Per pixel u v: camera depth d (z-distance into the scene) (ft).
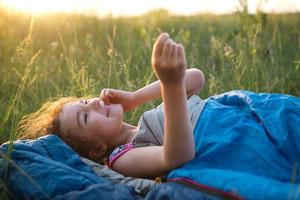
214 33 17.71
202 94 9.94
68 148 6.84
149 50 11.85
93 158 7.30
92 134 7.13
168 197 5.57
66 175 6.15
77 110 7.24
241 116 6.60
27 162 6.38
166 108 5.83
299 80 10.52
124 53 12.46
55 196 5.95
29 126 7.97
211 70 10.71
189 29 18.62
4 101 9.13
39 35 13.57
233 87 9.80
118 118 7.18
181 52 5.59
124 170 6.66
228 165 6.00
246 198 5.36
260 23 10.98
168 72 5.60
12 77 9.84
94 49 12.39
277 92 10.00
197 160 6.03
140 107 9.03
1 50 10.37
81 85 9.39
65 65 11.55
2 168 6.31
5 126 8.13
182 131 5.86
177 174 5.86
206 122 6.55
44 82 10.38
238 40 11.41
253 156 6.00
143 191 6.20
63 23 13.96
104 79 9.85
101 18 16.05
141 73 10.69
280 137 6.13
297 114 6.38
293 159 6.00
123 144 7.24
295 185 5.38
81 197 5.80
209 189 5.56
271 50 11.09
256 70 9.86
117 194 5.88
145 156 6.44
